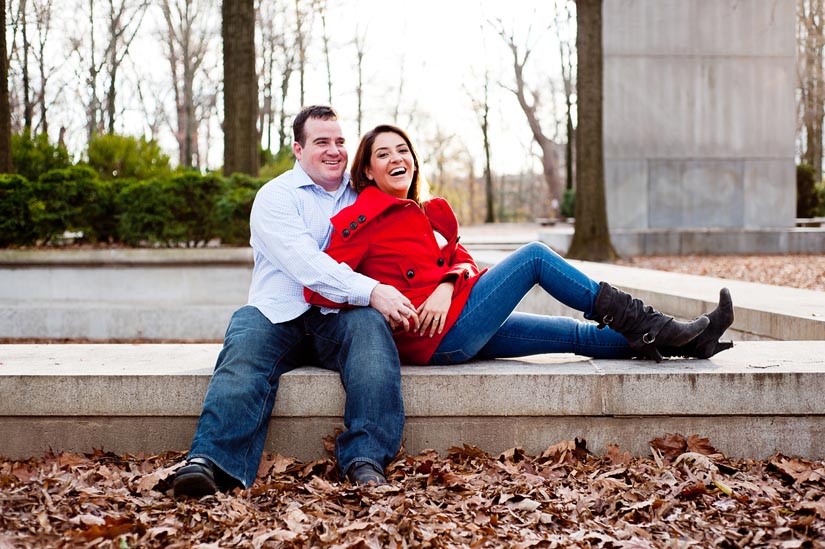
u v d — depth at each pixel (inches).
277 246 130.2
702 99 668.1
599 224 569.0
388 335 125.9
